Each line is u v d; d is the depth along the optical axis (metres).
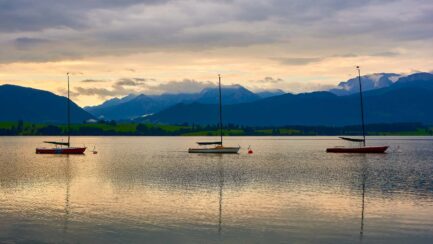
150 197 56.72
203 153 154.50
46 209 49.03
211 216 45.91
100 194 59.00
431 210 48.62
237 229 40.94
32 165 104.19
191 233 39.62
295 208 49.91
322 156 137.38
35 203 52.47
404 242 37.09
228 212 47.78
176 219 44.47
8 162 113.50
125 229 40.78
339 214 46.84
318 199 55.38
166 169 93.88
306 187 65.56
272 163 109.81
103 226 41.72
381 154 146.75
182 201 53.91
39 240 37.41
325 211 48.34
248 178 76.56
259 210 48.81
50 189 63.44
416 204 52.03
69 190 62.50
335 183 70.12
